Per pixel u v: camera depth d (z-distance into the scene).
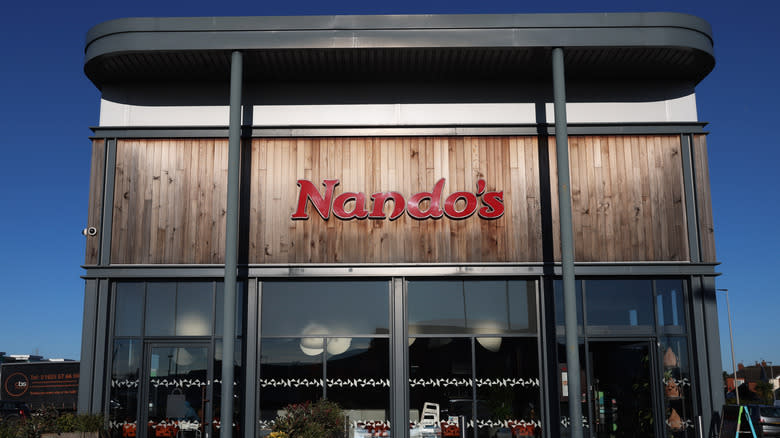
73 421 11.62
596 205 13.09
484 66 13.18
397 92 13.60
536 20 12.51
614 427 12.40
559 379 12.46
